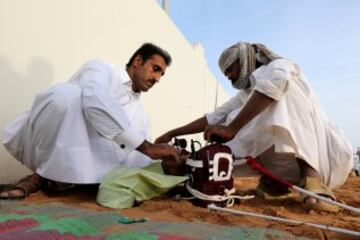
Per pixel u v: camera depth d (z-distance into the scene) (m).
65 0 3.65
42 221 1.49
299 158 2.24
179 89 7.54
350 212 2.05
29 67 3.18
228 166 2.12
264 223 1.66
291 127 2.16
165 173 2.45
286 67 2.20
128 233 1.37
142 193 2.10
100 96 2.11
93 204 2.01
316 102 2.36
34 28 3.25
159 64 2.59
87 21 4.02
